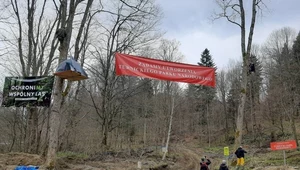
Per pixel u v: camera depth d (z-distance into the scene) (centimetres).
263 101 5659
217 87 7544
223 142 5919
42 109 2234
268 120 5188
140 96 4797
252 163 2486
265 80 6431
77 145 2856
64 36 1431
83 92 3634
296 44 5550
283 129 4631
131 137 4900
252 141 4819
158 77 1318
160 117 4700
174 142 5841
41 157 1559
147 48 3092
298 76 3950
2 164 1382
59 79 1373
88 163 1945
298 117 5022
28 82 1507
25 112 2180
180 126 6284
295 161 2403
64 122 2511
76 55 1789
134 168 2022
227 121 6638
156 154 3434
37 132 1956
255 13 1911
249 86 5638
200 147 5381
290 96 3734
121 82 3347
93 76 3381
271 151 3344
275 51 6625
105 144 2933
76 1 1545
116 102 3278
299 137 4006
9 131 2355
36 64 2272
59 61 1409
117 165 2064
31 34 2111
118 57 1271
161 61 1343
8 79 1519
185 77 1355
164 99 4747
